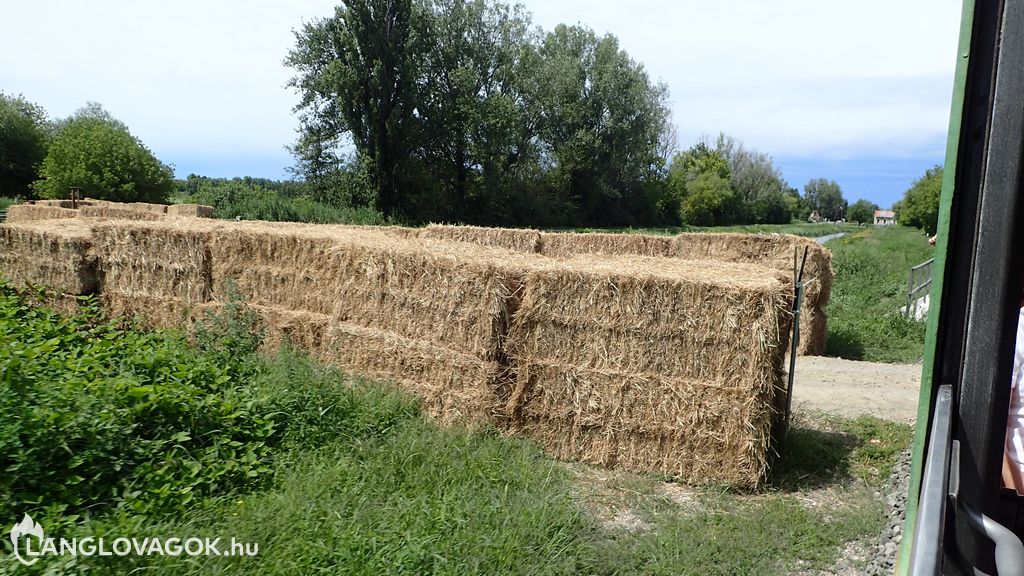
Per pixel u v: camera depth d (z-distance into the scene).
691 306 5.24
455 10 45.25
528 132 50.94
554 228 50.72
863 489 5.26
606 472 5.43
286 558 3.37
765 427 5.16
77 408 3.99
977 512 1.93
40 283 8.72
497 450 5.33
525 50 49.09
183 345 6.45
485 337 5.73
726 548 4.18
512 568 3.66
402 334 6.23
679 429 5.31
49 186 35.44
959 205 1.98
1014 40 1.87
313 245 7.08
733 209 85.31
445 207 45.38
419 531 3.79
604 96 51.88
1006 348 1.95
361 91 39.75
